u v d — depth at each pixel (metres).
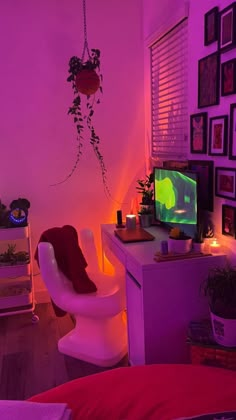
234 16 2.00
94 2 3.30
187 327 2.17
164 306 2.12
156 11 3.07
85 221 3.58
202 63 2.39
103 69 3.41
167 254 2.15
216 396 1.41
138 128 3.57
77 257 2.57
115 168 3.57
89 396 1.47
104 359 2.46
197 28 2.45
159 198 2.82
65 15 3.26
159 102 3.24
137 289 2.18
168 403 1.38
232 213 2.17
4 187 3.39
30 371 2.46
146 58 3.41
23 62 3.25
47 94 3.34
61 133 3.42
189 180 2.31
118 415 1.36
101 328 2.56
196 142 2.55
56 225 3.53
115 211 3.62
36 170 3.42
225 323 1.86
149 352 2.14
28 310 3.22
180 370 1.64
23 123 3.33
